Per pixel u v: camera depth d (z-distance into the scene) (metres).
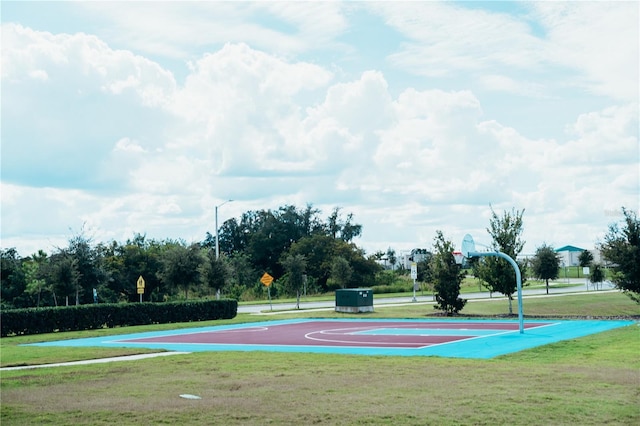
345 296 48.97
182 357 21.89
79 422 11.57
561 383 14.46
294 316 46.84
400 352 22.75
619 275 37.38
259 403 12.93
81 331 37.84
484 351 22.39
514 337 27.14
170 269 50.94
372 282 96.75
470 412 11.62
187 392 14.48
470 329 32.16
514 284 40.56
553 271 76.00
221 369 18.33
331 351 23.78
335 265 73.19
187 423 11.30
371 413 11.76
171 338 32.25
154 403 13.16
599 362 18.59
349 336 30.27
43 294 60.31
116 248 75.12
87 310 40.00
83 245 48.62
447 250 43.59
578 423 10.68
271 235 115.50
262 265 115.44
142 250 75.06
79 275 47.03
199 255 51.62
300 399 13.29
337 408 12.27
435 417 11.30
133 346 27.95
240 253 115.38
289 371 17.62
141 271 73.44
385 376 16.28
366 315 45.78
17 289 60.50
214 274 51.50
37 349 27.23
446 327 34.06
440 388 14.19
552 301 51.38
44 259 58.91
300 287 61.41
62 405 13.19
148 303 42.97
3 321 36.41
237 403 12.96
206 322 42.72
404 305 55.78
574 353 21.11
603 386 13.98
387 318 42.50
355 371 17.34
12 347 28.66
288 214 117.50
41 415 12.23
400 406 12.30
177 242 78.88
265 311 54.75
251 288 88.25
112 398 13.91
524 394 13.19
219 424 11.16
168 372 18.00
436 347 24.11
